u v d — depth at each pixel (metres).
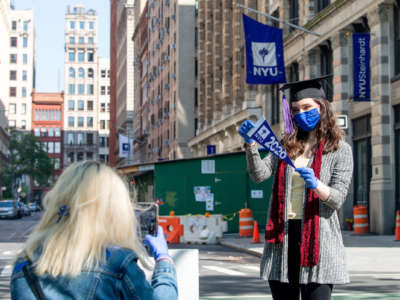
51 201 2.30
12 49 139.00
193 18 62.31
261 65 25.77
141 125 92.88
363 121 25.77
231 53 46.03
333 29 27.16
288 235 3.72
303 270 3.59
